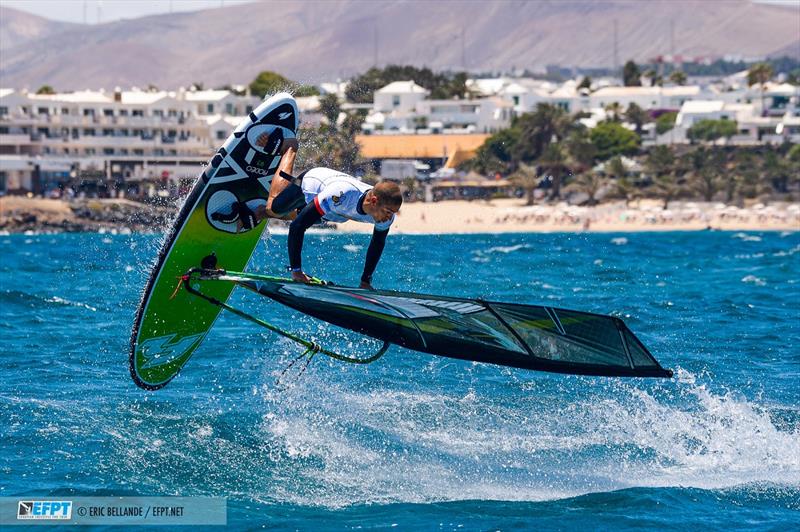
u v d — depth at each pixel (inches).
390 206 1310.3
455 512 1375.5
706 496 1441.9
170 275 1562.5
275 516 1348.4
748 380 2121.1
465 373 2151.8
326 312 1412.4
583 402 1929.1
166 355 1680.6
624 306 3307.1
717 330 2787.9
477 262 5467.5
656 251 7509.8
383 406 1887.3
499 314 1353.3
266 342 2486.5
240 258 1628.9
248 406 1871.3
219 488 1448.1
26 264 5231.3
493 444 1675.7
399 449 1641.2
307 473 1520.7
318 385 2038.6
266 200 1547.7
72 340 2541.8
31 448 1584.6
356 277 4325.8
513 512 1378.0
